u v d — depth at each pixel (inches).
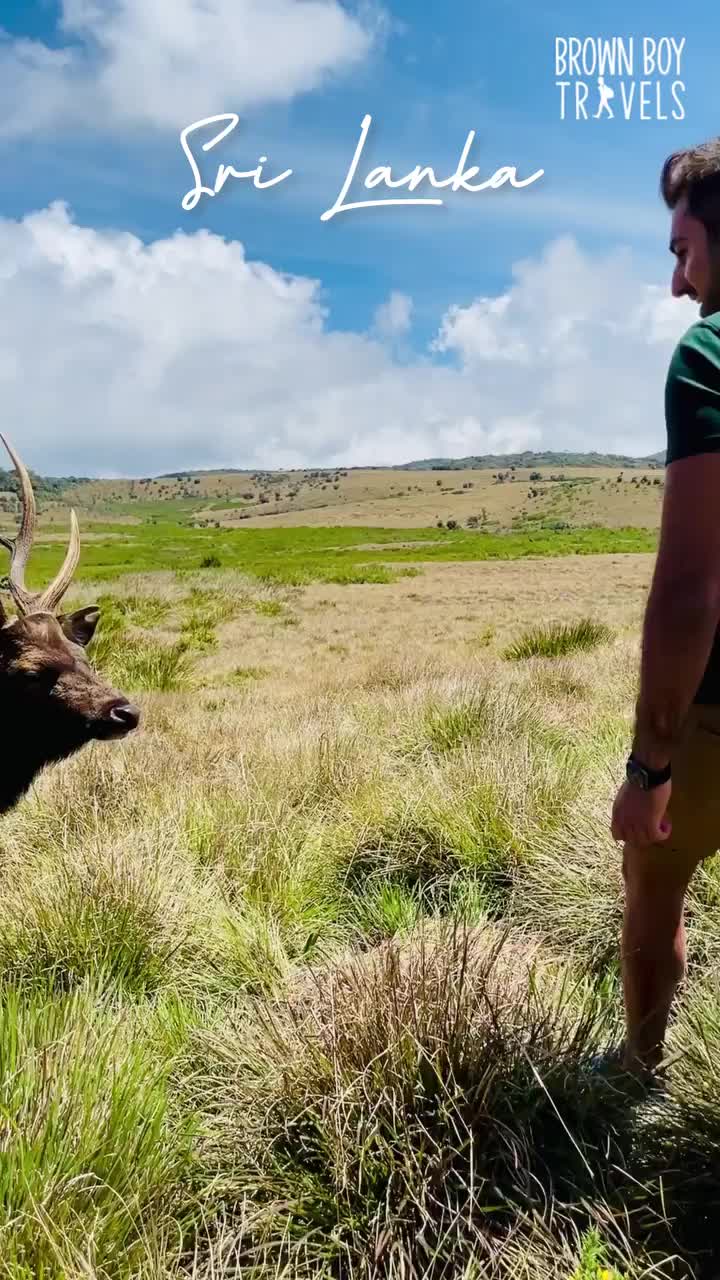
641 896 95.9
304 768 239.6
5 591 168.9
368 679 456.8
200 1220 90.9
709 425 71.7
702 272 82.7
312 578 2041.1
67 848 181.8
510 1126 90.7
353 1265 84.9
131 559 2785.4
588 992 111.7
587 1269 72.6
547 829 176.9
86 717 162.1
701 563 72.2
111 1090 95.0
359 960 121.8
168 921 149.3
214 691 484.4
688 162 82.4
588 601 1349.7
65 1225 81.7
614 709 290.7
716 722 82.9
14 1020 107.6
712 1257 80.9
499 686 308.7
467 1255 82.0
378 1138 89.6
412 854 183.3
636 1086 96.1
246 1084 101.9
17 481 172.6
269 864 179.5
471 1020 99.8
